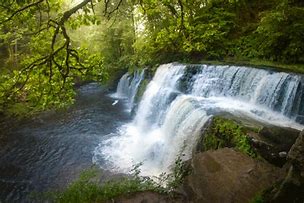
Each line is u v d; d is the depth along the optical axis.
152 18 15.48
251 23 14.46
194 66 12.19
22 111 15.02
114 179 8.95
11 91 5.67
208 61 13.27
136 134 12.61
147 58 16.95
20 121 14.30
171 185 5.90
